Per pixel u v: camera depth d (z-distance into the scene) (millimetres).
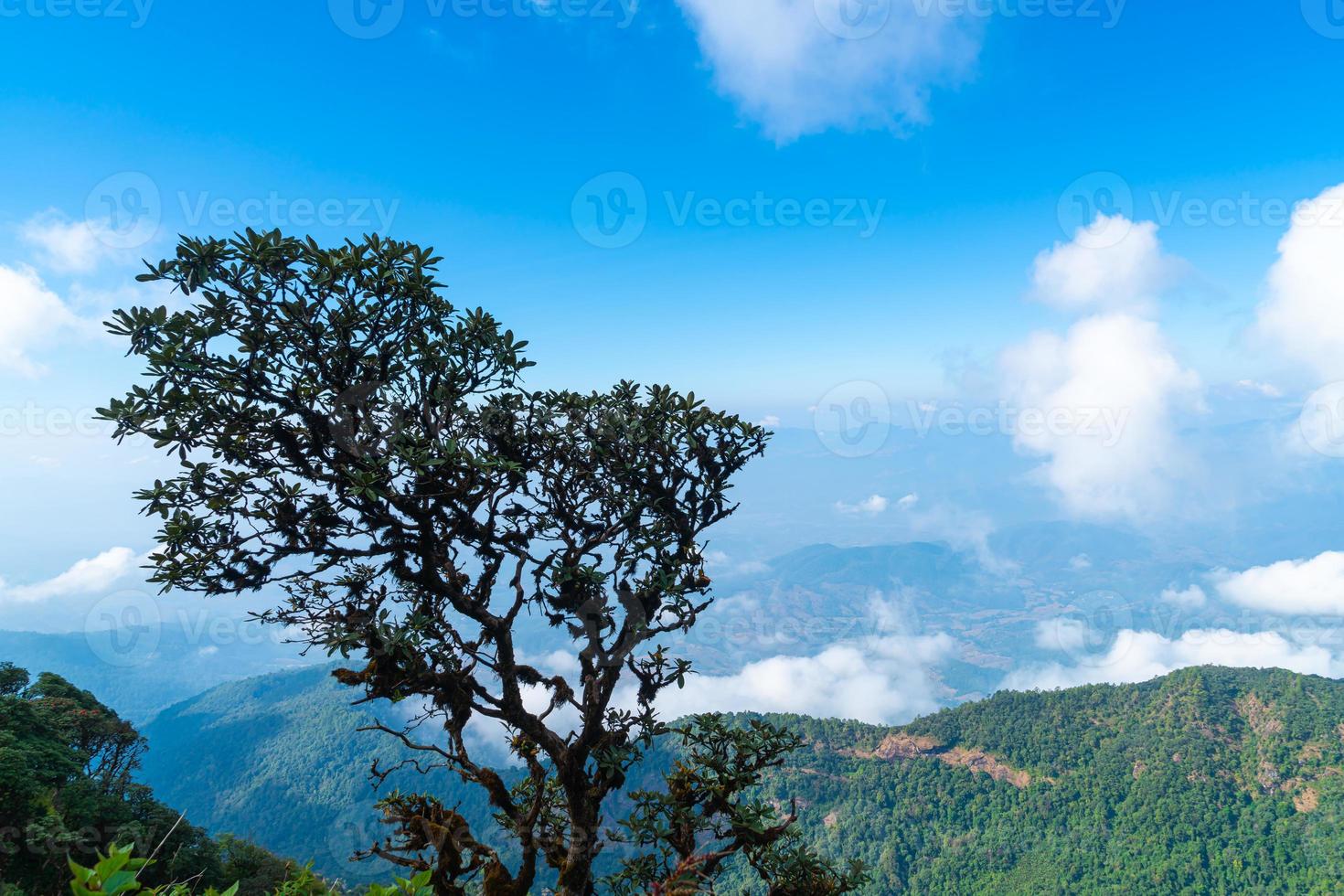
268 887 44375
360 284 5809
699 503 7785
